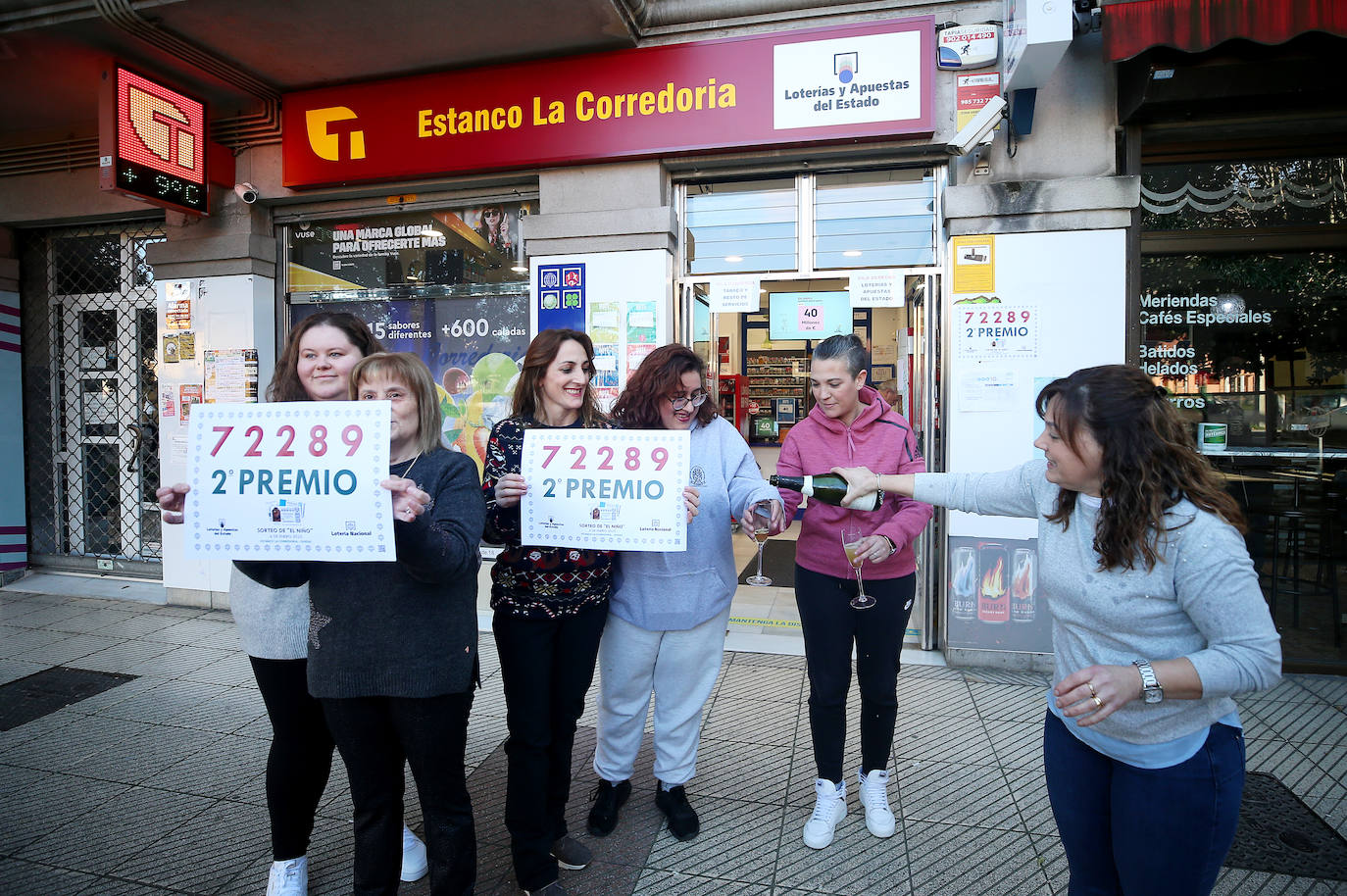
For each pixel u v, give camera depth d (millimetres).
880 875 2391
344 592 1820
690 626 2451
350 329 2082
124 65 4352
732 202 4652
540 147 4527
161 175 4578
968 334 4082
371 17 4062
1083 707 1322
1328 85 3535
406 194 5051
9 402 5977
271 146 5090
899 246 4457
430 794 1912
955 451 4113
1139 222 4066
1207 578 1348
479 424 5039
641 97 4371
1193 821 1418
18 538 6035
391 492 1627
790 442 2730
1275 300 4238
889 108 4102
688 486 2162
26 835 2617
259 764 3133
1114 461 1402
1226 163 4227
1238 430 4301
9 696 3812
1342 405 4207
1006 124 4059
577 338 2355
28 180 5598
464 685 1885
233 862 2471
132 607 5309
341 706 1841
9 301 5965
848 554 2314
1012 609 4121
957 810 2756
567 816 2740
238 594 2121
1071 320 4008
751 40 4227
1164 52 3664
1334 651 4164
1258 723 3443
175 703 3734
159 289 5273
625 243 4484
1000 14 4059
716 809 2781
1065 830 1622
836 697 2578
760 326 7809
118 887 2336
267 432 1688
